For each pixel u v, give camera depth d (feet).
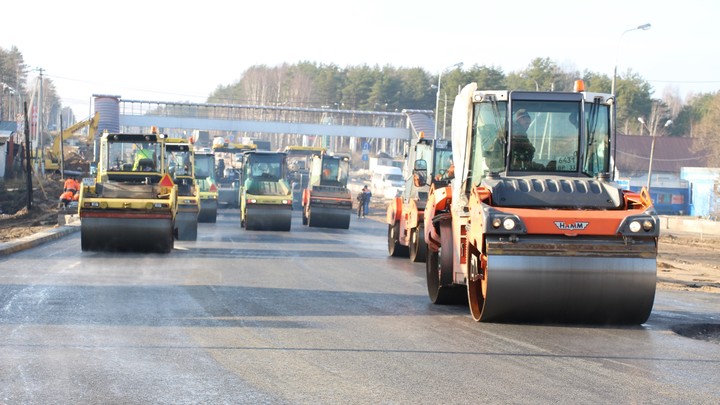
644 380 45.91
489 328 63.05
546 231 61.62
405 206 137.39
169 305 71.56
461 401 40.52
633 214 62.08
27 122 257.55
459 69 604.90
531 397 41.50
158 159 137.39
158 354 50.16
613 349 55.21
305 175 332.39
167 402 39.19
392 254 142.72
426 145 136.56
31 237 145.89
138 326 60.29
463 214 71.20
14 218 239.30
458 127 77.97
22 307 68.69
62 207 241.35
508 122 73.15
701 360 52.16
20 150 444.96
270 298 78.28
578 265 61.31
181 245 145.18
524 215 61.62
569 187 66.39
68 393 40.50
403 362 49.65
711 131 495.82
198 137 554.46
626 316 63.26
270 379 44.29
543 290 61.41
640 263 61.62
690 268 153.69
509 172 73.20
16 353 49.65
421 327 63.21
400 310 73.20
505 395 41.86
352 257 136.46
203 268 105.91
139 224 122.42
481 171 74.02
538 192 65.46
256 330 59.77
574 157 73.20
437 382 44.50
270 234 189.26
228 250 137.90
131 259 116.06
